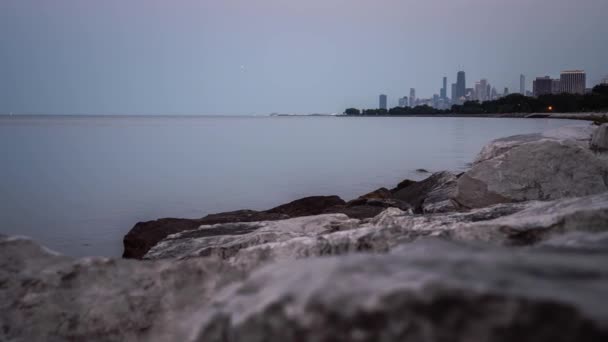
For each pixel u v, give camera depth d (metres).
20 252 2.45
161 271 2.36
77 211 13.66
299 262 1.15
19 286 2.29
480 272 0.93
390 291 0.87
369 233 2.94
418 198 11.70
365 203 10.43
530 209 3.54
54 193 16.81
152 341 2.20
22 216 12.95
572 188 6.60
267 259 2.81
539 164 6.74
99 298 2.29
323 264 1.05
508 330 0.79
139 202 15.18
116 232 11.13
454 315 0.82
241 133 73.44
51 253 2.47
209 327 1.08
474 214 4.30
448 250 1.21
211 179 20.55
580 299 0.79
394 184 19.19
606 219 2.74
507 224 2.84
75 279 2.34
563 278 0.91
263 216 8.76
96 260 2.40
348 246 2.86
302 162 27.67
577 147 6.71
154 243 7.83
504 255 1.05
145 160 29.19
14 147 41.34
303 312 0.91
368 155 32.41
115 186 18.58
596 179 6.60
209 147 41.22
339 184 19.27
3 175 21.86
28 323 2.22
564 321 0.76
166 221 8.42
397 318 0.85
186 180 20.27
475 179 7.00
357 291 0.90
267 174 22.27
